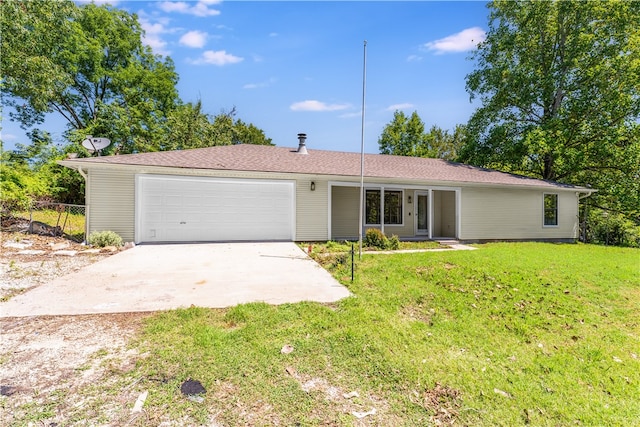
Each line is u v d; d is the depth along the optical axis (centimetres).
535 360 338
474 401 264
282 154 1331
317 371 286
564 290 570
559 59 1875
